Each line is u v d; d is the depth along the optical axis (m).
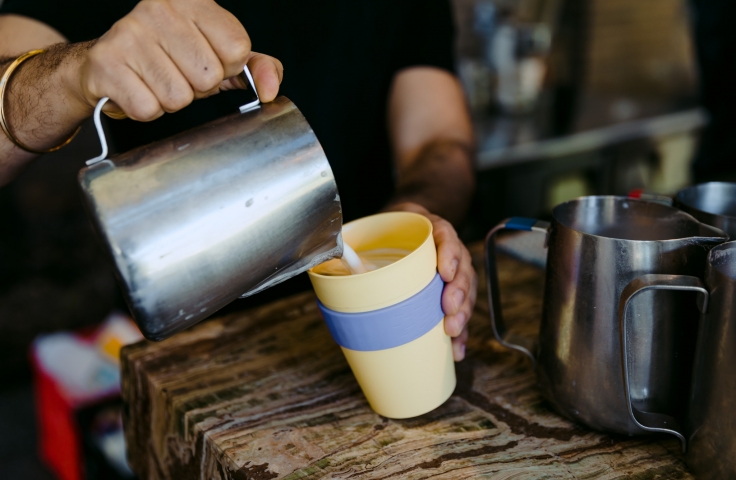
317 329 0.90
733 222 0.62
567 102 2.78
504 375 0.76
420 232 0.70
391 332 0.62
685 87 3.45
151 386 0.78
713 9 2.02
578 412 0.63
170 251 0.52
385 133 1.38
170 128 1.17
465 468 0.60
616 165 2.38
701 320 0.54
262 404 0.73
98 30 1.10
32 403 2.24
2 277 2.39
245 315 0.95
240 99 1.17
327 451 0.64
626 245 0.56
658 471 0.58
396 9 1.28
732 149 2.10
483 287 0.98
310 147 0.58
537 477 0.58
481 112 2.64
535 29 2.55
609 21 3.34
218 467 0.65
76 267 2.50
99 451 1.40
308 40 1.21
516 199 2.20
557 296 0.63
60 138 0.76
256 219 0.55
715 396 0.53
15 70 0.72
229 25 0.56
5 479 1.87
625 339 0.55
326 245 0.63
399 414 0.68
